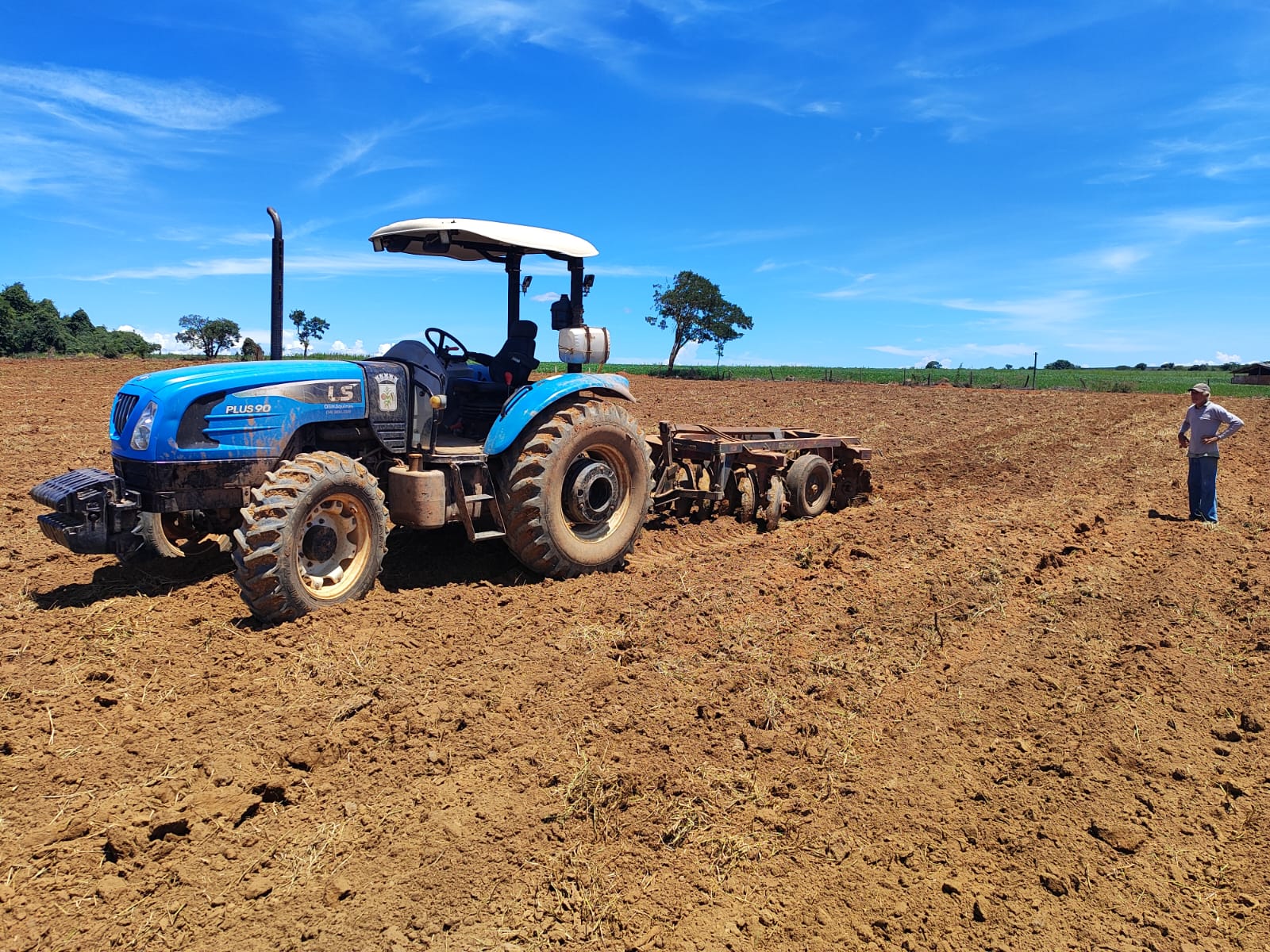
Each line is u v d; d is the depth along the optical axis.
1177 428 18.55
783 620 5.51
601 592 6.07
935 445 15.91
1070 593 6.28
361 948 2.60
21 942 2.58
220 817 3.21
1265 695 4.60
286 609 5.04
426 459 5.95
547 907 2.82
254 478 5.32
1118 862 3.17
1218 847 3.29
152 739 3.78
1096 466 13.30
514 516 6.11
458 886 2.89
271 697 4.20
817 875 3.05
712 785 3.58
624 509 6.82
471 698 4.28
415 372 6.06
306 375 5.55
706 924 2.78
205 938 2.63
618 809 3.38
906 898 2.95
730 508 8.73
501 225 6.27
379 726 3.95
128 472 5.23
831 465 9.55
